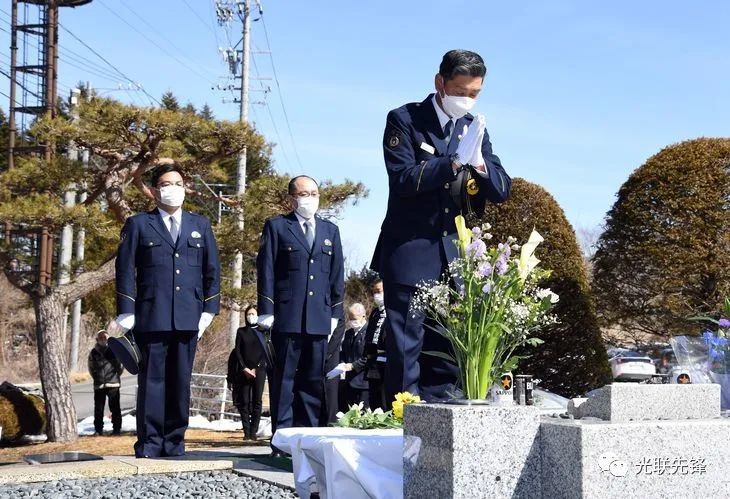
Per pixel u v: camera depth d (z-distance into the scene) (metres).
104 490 5.57
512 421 3.63
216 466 6.45
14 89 19.20
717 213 16.12
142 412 6.73
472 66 5.26
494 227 13.73
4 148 20.08
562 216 13.73
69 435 14.62
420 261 5.36
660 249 16.34
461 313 4.12
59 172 13.70
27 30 19.45
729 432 3.57
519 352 12.62
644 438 3.47
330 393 9.03
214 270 6.93
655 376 5.55
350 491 4.48
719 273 16.11
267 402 17.92
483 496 3.57
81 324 39.94
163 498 5.34
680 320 16.16
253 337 12.31
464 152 5.06
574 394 12.93
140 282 6.69
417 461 3.81
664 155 16.70
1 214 12.68
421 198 5.41
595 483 3.41
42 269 15.27
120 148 13.97
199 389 18.25
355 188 15.05
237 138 14.03
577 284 13.27
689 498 3.50
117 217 14.70
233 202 15.16
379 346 9.30
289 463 6.52
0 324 36.84
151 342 6.66
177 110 14.18
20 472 5.87
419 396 5.48
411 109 5.56
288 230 7.30
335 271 7.46
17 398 15.04
